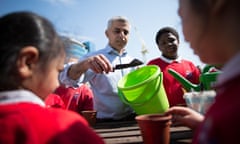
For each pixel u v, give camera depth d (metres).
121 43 2.73
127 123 1.77
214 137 0.45
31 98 0.69
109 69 1.67
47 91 0.77
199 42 0.59
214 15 0.52
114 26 2.73
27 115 0.65
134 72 1.85
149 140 0.99
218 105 0.48
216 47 0.56
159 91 1.42
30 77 0.71
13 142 0.60
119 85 1.62
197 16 0.56
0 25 0.73
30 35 0.71
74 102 2.39
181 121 0.97
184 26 0.63
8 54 0.68
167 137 0.99
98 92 2.43
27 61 0.69
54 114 0.70
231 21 0.50
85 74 2.33
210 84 1.47
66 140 0.65
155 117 1.03
